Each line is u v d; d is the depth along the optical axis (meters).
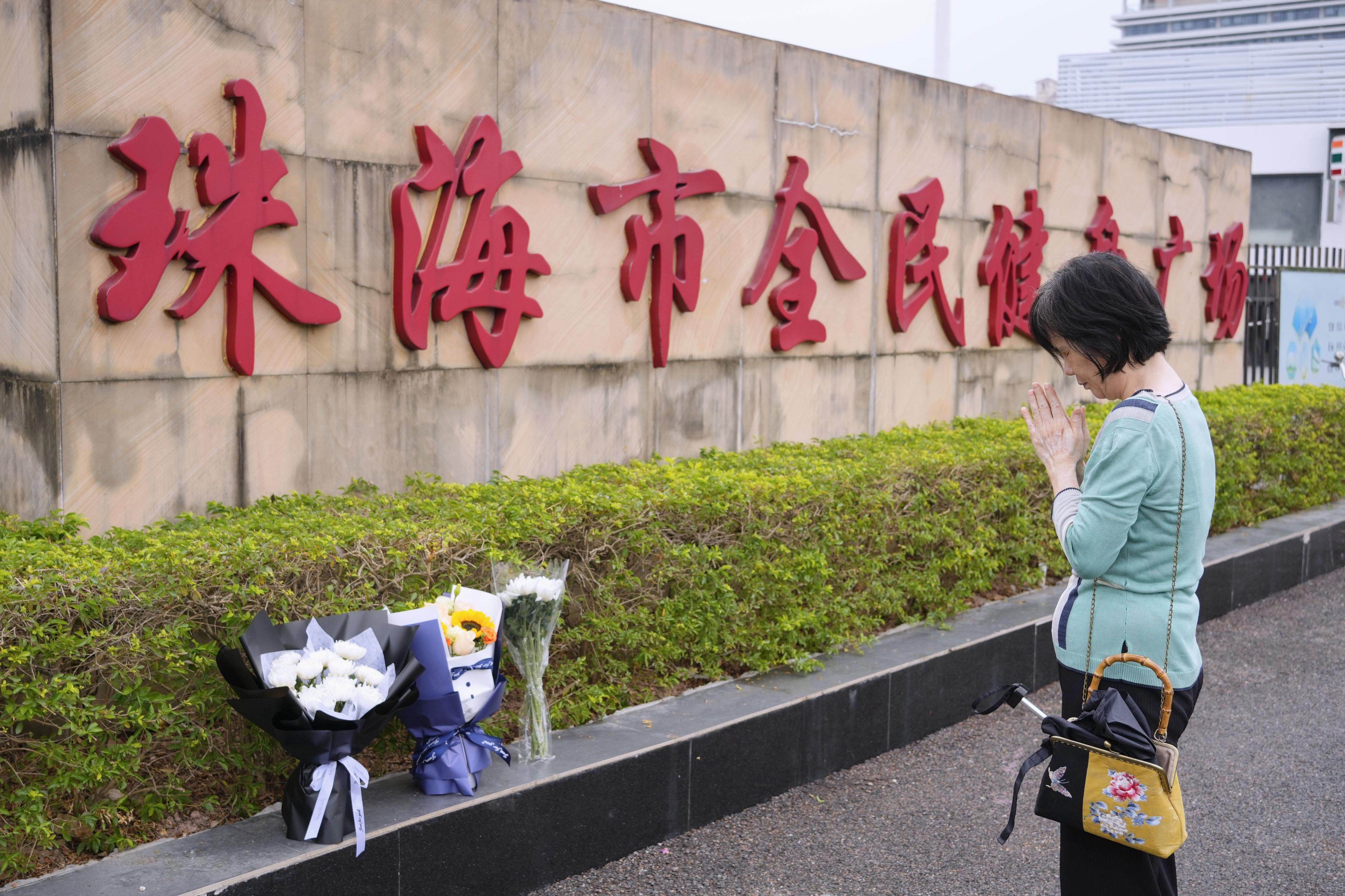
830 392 6.73
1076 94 42.06
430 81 4.66
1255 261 12.96
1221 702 5.46
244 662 3.10
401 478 4.70
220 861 2.89
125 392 3.86
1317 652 6.32
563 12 5.13
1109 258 2.52
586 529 4.08
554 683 4.03
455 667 3.31
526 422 5.15
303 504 4.19
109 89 3.75
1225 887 3.65
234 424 4.16
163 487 3.97
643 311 5.62
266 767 3.27
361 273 4.50
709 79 5.84
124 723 2.96
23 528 3.60
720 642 4.56
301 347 4.34
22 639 2.82
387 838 3.06
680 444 5.88
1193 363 10.36
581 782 3.53
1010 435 6.79
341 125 4.39
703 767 3.92
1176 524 2.43
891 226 7.02
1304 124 21.67
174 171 3.92
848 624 5.07
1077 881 2.51
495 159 4.87
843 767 4.50
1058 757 2.45
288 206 4.23
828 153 6.56
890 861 3.74
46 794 2.88
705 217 5.90
